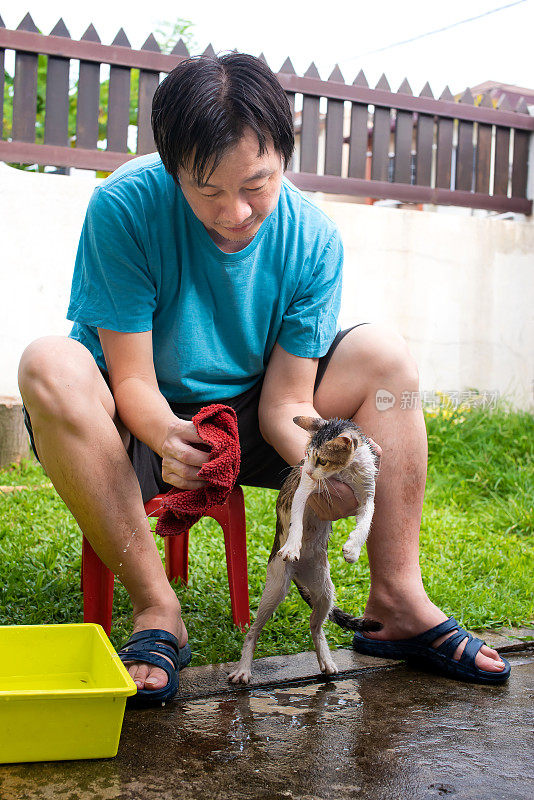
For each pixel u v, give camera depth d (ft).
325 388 8.51
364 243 20.54
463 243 21.53
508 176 22.75
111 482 7.24
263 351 8.61
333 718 6.89
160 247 7.84
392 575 8.28
